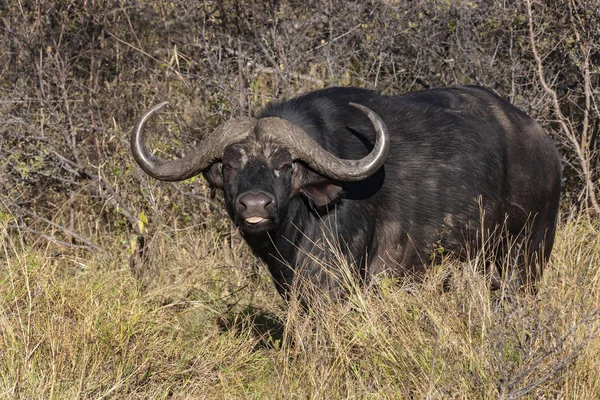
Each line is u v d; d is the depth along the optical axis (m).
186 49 22.48
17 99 21.44
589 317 12.32
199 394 14.12
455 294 14.34
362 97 15.97
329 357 13.49
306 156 13.79
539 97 22.03
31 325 14.42
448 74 23.53
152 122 22.09
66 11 22.78
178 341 15.49
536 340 12.41
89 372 13.62
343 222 14.86
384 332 13.75
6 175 20.97
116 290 16.94
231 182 13.79
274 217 13.27
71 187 21.86
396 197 15.42
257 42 21.28
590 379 12.11
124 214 20.06
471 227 15.91
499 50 23.16
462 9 22.41
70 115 21.25
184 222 21.06
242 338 16.06
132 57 24.02
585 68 20.45
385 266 15.67
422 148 15.65
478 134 16.06
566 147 21.70
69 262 19.72
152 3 24.61
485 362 12.47
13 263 17.30
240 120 14.11
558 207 17.47
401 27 22.72
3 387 12.77
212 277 19.02
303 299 15.05
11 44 23.08
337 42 22.75
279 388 13.62
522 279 16.91
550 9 21.41
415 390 12.85
